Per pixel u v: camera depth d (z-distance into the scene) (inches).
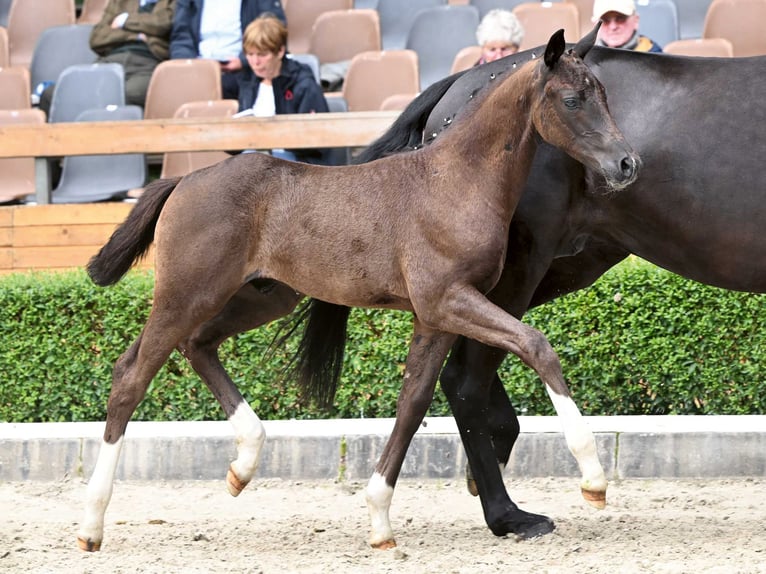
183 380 487.2
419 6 792.3
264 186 337.1
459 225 319.6
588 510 397.7
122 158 653.9
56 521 388.5
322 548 345.4
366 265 329.1
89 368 494.0
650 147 343.6
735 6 697.6
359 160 372.2
